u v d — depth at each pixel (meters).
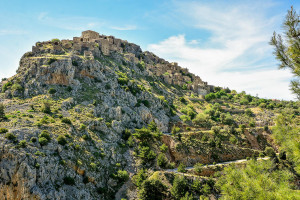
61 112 84.50
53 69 102.06
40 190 51.84
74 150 66.50
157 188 68.19
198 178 74.94
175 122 124.44
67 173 59.75
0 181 51.97
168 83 180.00
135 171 77.62
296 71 17.73
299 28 17.20
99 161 71.25
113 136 86.56
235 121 138.00
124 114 102.31
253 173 24.38
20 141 56.88
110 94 109.31
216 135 114.06
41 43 138.38
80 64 112.69
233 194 23.02
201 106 161.50
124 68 149.62
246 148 109.44
